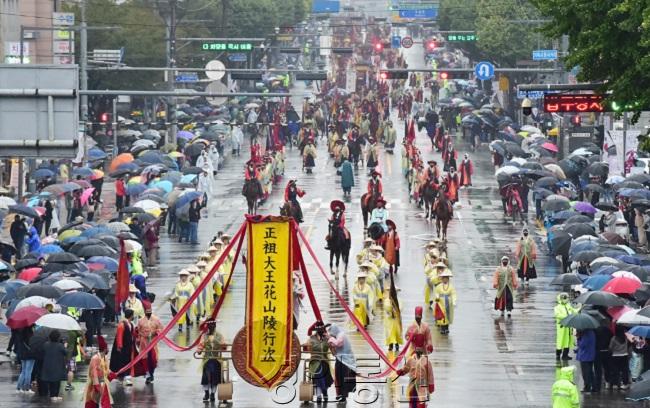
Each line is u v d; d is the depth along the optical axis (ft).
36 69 231.50
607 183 464.24
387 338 292.61
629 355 269.23
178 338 311.47
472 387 268.62
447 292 315.58
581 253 339.77
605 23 267.59
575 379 277.03
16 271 329.11
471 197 542.98
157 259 419.13
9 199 428.56
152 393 262.88
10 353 293.64
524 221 487.61
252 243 223.92
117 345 268.21
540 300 356.38
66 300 279.69
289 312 224.12
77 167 517.55
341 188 564.30
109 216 506.07
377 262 348.59
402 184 574.56
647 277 308.19
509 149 578.66
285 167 628.69
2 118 231.50
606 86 278.46
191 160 603.67
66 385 268.62
